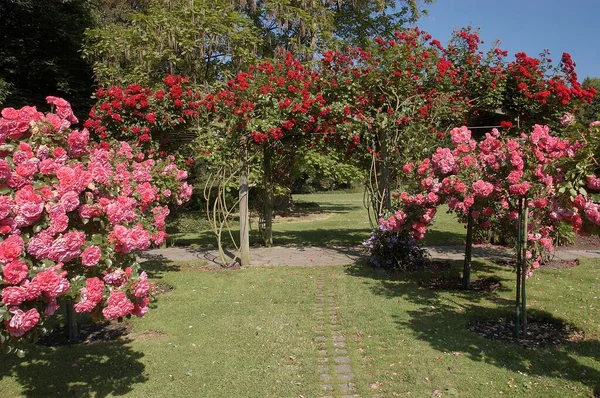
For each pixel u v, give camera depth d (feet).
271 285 20.07
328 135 26.37
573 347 12.41
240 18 39.70
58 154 8.95
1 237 7.50
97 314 8.79
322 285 20.06
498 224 19.63
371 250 24.08
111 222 9.04
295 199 81.20
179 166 26.37
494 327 14.37
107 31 38.42
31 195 7.77
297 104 23.90
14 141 8.84
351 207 68.95
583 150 9.77
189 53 37.19
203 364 11.79
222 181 25.40
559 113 25.95
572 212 10.41
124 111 22.86
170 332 14.15
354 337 13.58
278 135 24.17
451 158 15.57
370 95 24.89
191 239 38.29
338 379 10.87
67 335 14.11
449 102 24.40
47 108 40.88
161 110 23.36
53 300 7.72
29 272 7.47
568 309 15.74
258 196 34.40
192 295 18.42
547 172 11.55
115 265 9.10
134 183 14.90
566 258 24.80
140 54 36.68
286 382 10.74
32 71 40.75
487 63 25.88
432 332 13.78
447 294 18.17
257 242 35.17
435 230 38.09
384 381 10.68
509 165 13.41
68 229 8.75
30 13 38.86
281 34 48.29
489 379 10.62
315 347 12.86
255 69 26.55
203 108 24.11
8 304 7.07
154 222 17.25
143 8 47.75
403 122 23.86
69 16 41.55
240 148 24.67
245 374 11.19
